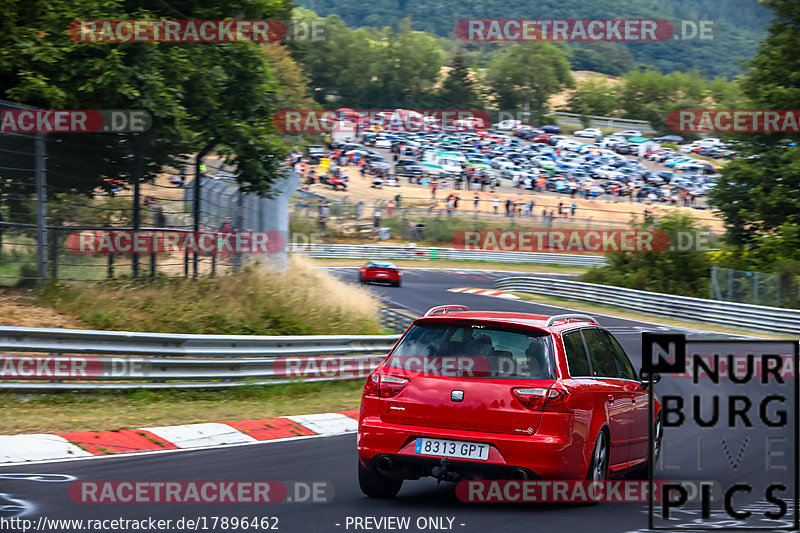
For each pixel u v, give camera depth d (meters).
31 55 55.47
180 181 65.50
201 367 46.50
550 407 22.52
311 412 44.03
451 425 23.05
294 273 77.44
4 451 29.05
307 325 62.88
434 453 22.97
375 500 24.42
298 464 30.27
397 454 23.31
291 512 22.39
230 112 69.19
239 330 56.69
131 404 41.59
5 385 39.12
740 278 120.88
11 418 35.28
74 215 56.75
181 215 64.31
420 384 23.55
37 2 57.12
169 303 56.16
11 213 50.84
